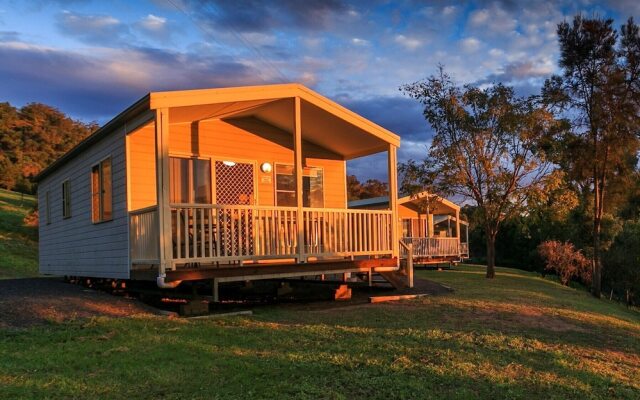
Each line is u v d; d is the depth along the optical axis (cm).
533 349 676
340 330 728
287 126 1260
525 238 3656
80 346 598
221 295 1226
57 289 1113
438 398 478
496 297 1169
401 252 1491
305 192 1327
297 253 1009
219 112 1091
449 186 1997
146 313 830
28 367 509
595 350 711
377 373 535
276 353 593
